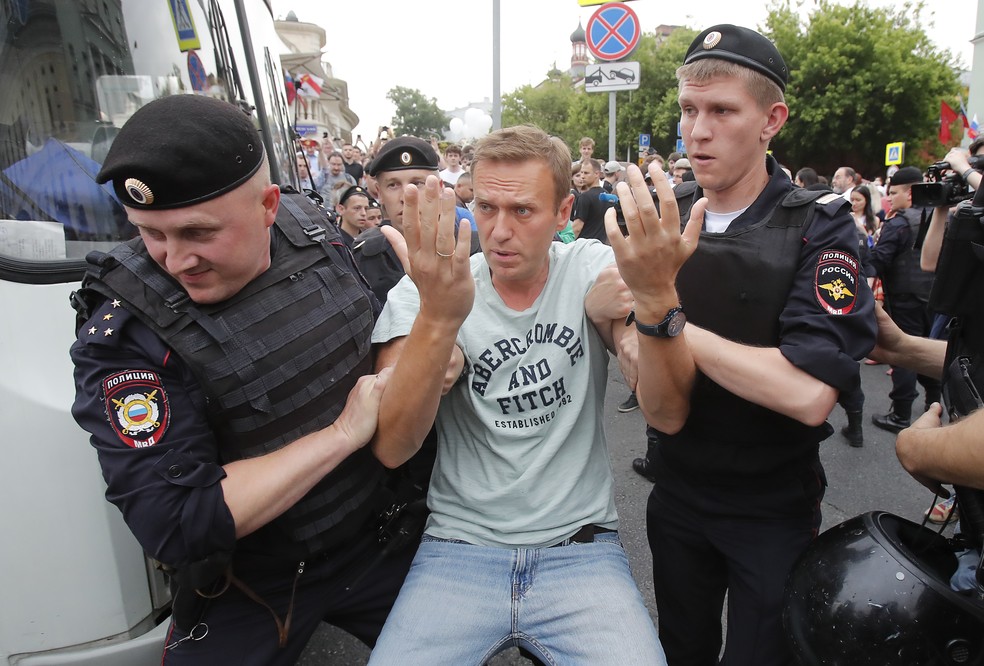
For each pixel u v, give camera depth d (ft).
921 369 5.38
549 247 4.75
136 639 5.12
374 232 8.53
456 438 4.75
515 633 4.35
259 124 8.30
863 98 70.85
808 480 5.00
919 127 72.23
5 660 4.91
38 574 4.84
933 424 4.19
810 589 3.94
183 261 3.29
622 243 3.60
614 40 18.24
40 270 4.80
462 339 4.56
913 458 3.90
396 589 4.93
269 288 3.83
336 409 4.10
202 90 6.97
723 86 4.56
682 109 4.97
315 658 7.57
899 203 14.88
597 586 4.33
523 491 4.47
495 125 23.57
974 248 3.74
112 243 5.52
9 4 5.16
